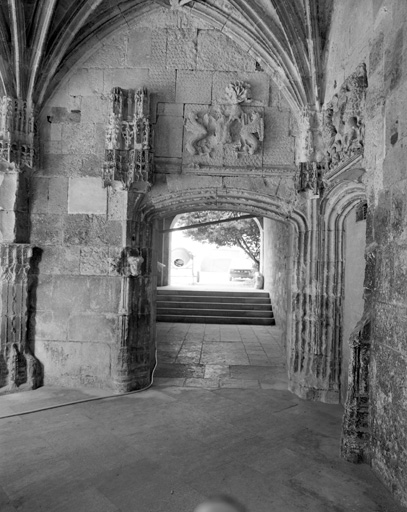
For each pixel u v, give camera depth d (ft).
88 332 19.51
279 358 25.66
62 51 18.78
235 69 19.75
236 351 27.30
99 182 19.63
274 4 17.19
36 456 12.51
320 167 18.01
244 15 18.37
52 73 19.07
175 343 29.35
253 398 18.22
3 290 18.92
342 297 18.40
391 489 10.78
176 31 19.74
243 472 11.76
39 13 17.71
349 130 14.52
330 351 18.28
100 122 19.72
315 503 10.33
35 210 19.70
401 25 10.93
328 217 18.57
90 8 18.10
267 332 34.19
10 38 18.17
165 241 53.67
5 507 9.94
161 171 19.58
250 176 19.56
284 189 19.47
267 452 13.03
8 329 18.92
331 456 12.84
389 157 11.48
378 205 12.26
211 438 13.98
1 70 18.15
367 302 13.01
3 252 18.79
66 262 19.63
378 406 11.84
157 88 19.67
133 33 19.77
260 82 19.74
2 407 16.71
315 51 17.66
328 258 18.54
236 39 19.36
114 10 19.12
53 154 19.75
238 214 61.00
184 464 12.16
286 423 15.43
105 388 19.34
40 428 14.64
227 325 37.27
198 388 19.60
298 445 13.57
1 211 19.01
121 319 19.11
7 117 18.38
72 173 19.70
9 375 18.67
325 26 17.56
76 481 11.13
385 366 11.46
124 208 19.44
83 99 19.76
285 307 27.94
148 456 12.62
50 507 9.96
